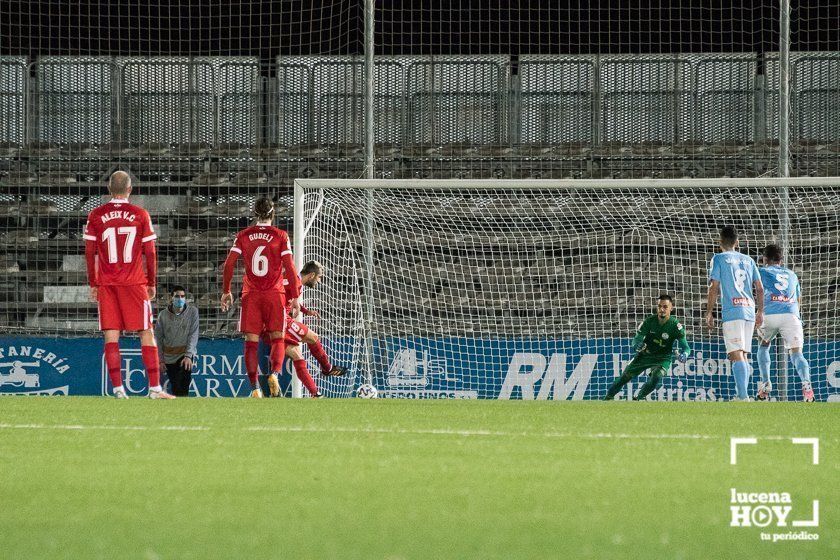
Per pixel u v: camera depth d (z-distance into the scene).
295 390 43.22
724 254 39.62
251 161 63.84
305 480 12.73
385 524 9.88
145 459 14.80
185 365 45.84
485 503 11.09
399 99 67.62
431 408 26.25
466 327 60.34
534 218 63.78
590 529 9.70
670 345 47.69
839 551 8.91
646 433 19.14
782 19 47.16
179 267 61.44
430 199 64.44
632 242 59.44
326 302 50.62
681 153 65.44
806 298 59.78
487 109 67.62
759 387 46.19
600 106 67.25
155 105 66.94
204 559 8.30
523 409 26.08
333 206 52.09
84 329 57.72
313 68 67.75
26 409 24.94
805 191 62.84
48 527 9.73
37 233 63.03
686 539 9.28
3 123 65.38
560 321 60.88
